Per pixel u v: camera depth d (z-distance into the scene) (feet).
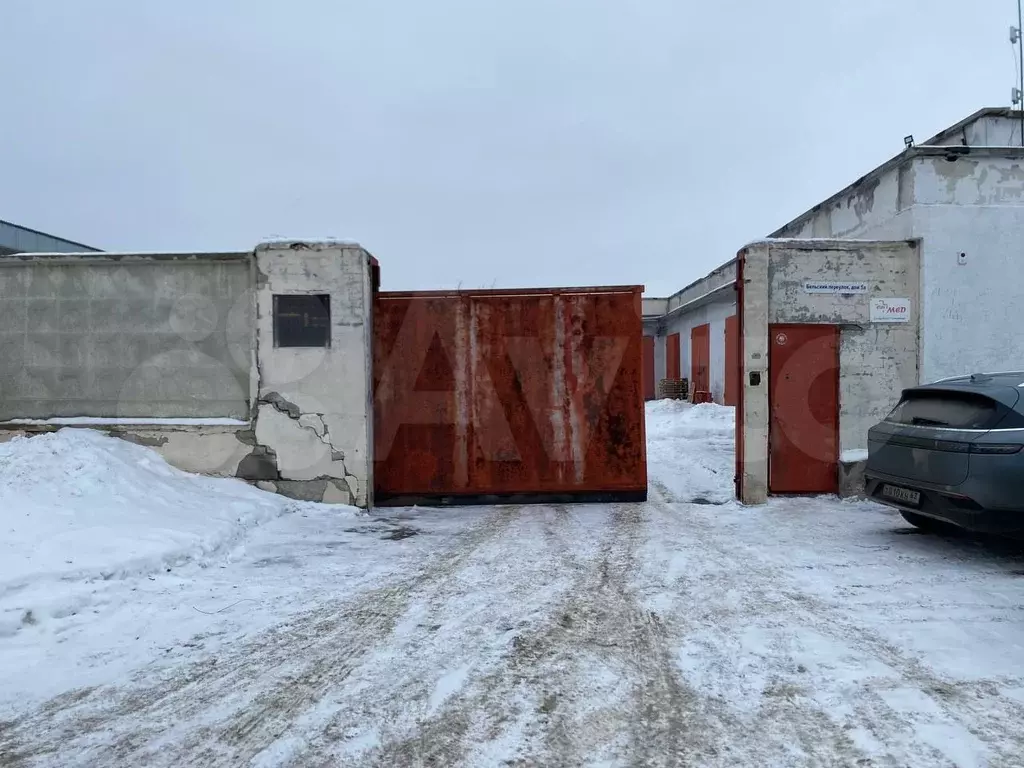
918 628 13.62
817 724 9.96
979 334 26.84
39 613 14.10
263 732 9.94
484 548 20.33
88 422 25.31
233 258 25.50
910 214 27.17
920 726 9.82
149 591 16.05
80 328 25.63
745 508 25.89
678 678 11.53
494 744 9.54
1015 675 11.47
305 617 14.62
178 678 11.77
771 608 14.87
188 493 22.58
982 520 17.54
